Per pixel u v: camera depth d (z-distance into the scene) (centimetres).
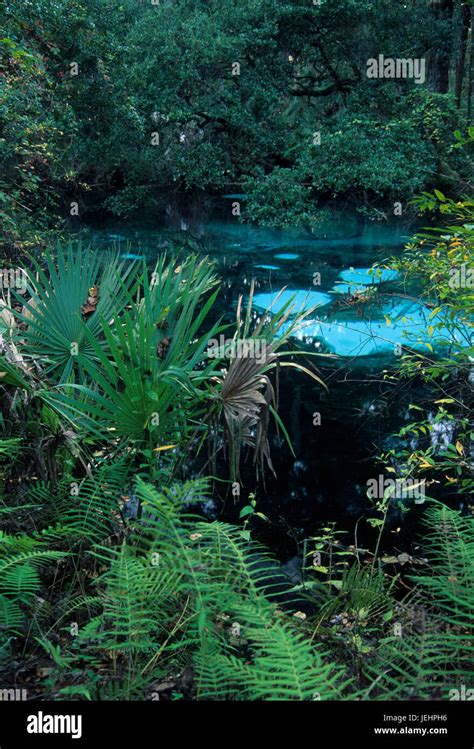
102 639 227
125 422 309
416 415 592
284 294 1063
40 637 237
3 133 860
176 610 237
